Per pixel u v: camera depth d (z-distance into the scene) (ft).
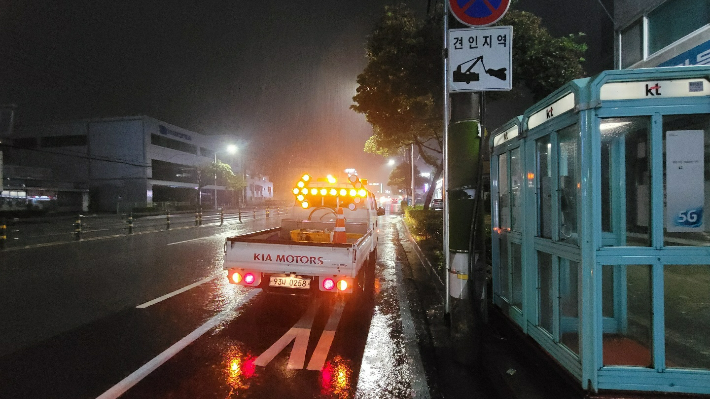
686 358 10.04
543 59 31.53
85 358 13.79
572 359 10.83
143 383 12.05
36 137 154.10
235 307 19.99
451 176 14.05
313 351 14.70
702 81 9.55
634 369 9.96
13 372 12.68
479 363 13.42
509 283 15.70
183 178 175.63
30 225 78.18
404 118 44.21
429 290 24.16
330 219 25.73
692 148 9.63
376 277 28.27
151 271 28.96
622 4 27.48
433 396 11.51
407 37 35.88
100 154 149.79
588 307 10.04
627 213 10.87
